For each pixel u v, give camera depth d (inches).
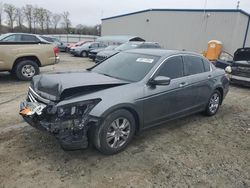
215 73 231.9
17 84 337.7
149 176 135.3
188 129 202.4
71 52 895.7
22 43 355.3
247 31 904.9
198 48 928.3
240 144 180.9
